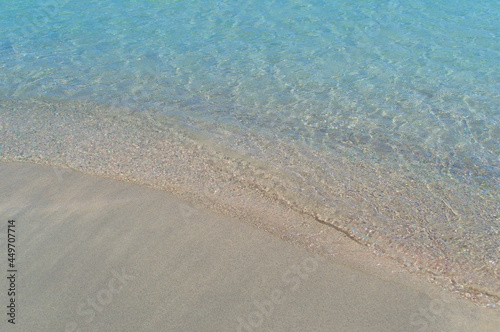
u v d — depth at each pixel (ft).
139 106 23.15
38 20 38.73
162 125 20.95
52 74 27.58
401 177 16.69
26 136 19.49
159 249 11.80
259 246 12.25
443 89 24.49
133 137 19.65
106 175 16.15
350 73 27.02
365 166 17.51
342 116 21.98
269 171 17.08
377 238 13.11
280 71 27.61
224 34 34.17
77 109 22.74
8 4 43.73
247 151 18.62
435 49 30.04
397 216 14.29
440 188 15.94
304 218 14.07
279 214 14.21
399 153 18.49
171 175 16.43
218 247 12.06
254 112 22.50
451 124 20.80
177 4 42.34
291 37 33.19
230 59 29.63
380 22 35.68
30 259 11.23
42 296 10.02
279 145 19.19
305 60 29.14
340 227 13.65
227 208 14.34
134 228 12.71
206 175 16.58
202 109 22.84
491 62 27.66
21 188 14.90
